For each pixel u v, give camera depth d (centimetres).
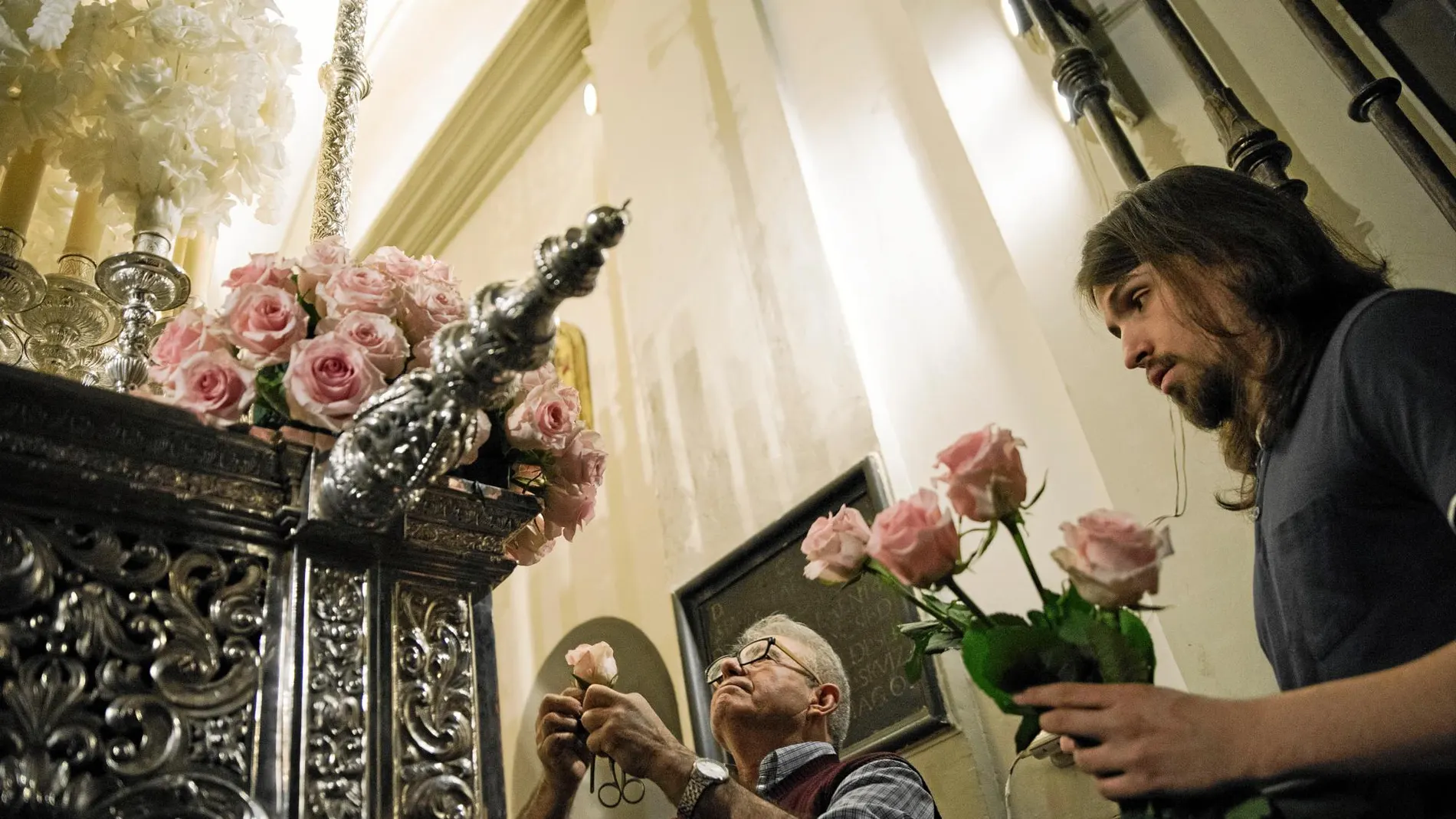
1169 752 99
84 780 88
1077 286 165
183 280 165
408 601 115
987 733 275
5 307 172
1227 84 267
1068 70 278
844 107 388
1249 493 164
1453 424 107
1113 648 105
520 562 146
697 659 356
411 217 683
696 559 370
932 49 341
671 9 481
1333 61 234
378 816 102
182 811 91
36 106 169
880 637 298
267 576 108
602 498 471
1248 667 218
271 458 111
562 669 453
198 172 173
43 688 90
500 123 633
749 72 420
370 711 106
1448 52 229
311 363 118
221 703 98
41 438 98
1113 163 277
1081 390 267
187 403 120
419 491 109
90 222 210
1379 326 121
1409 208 225
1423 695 95
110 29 179
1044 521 281
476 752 112
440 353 106
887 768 204
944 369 322
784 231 380
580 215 554
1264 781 98
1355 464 121
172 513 104
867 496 316
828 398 342
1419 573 116
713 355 393
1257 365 139
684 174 436
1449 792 104
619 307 502
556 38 598
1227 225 143
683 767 179
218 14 187
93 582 97
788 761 217
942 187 344
